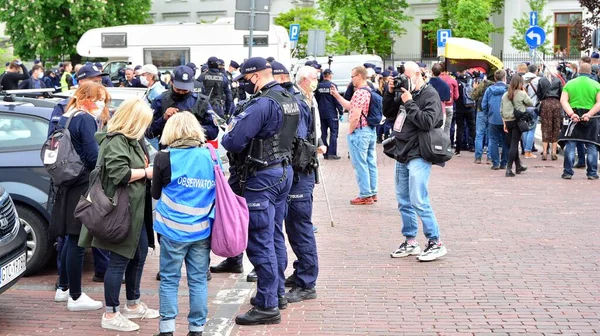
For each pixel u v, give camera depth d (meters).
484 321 6.50
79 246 6.53
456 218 10.92
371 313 6.78
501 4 43.19
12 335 6.28
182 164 5.86
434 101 8.20
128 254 6.23
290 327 6.44
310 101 8.92
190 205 5.88
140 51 27.31
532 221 10.65
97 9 38.00
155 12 49.28
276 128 6.34
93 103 6.84
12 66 18.92
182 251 5.94
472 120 19.41
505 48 41.88
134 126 6.15
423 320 6.56
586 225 10.34
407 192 8.70
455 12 39.28
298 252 7.21
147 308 6.79
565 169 14.62
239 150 6.22
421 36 45.62
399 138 8.39
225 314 6.80
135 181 6.20
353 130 11.95
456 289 7.45
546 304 6.94
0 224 6.36
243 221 5.95
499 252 8.89
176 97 7.89
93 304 6.94
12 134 7.99
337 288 7.56
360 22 39.00
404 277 7.91
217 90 16.64
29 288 7.66
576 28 29.41
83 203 6.06
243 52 26.83
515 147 15.01
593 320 6.49
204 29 26.94
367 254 8.93
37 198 7.84
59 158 6.53
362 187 12.10
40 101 8.54
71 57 39.16
